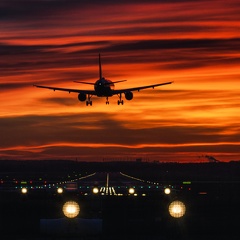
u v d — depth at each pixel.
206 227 150.50
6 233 140.12
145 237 133.38
